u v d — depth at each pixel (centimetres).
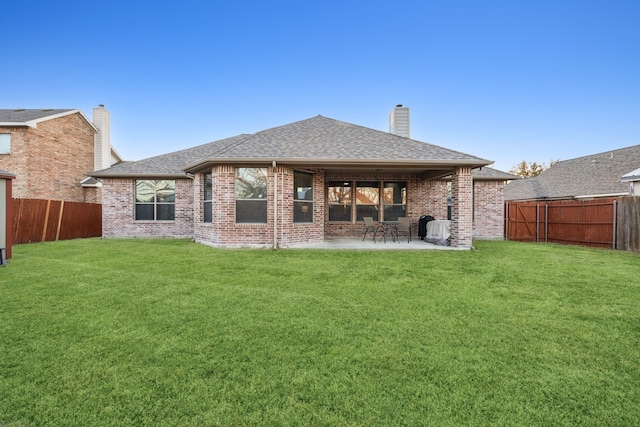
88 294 544
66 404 257
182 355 335
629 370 313
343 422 239
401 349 352
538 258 937
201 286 603
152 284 614
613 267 808
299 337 380
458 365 319
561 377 300
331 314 457
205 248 1106
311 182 1230
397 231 1357
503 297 546
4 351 340
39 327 402
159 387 279
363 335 387
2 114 1847
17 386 279
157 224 1516
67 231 1482
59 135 1894
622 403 262
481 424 238
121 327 405
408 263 839
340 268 772
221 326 411
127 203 1506
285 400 264
